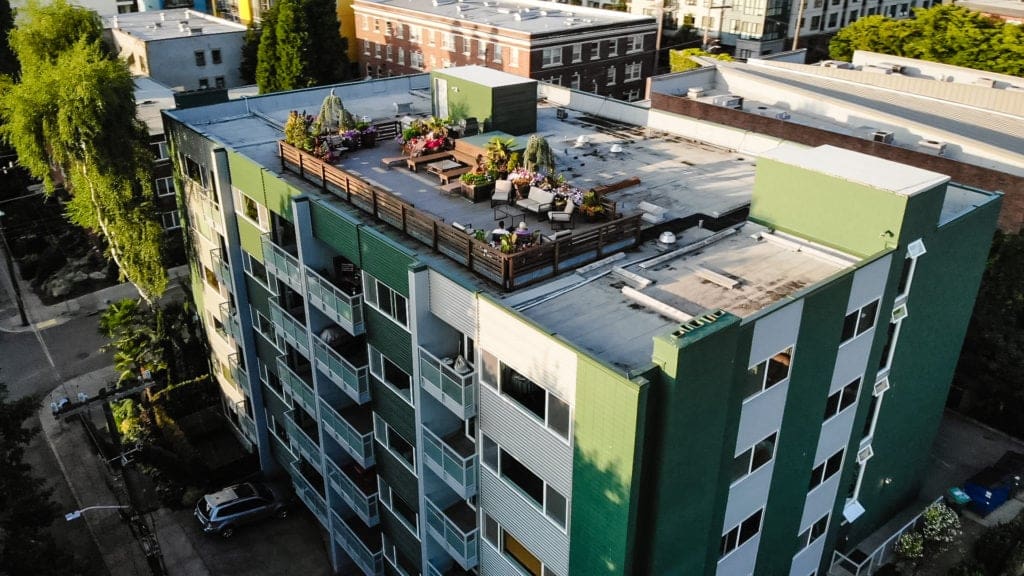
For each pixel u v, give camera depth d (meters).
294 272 25.47
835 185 20.88
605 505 16.41
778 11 95.69
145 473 34.38
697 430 16.11
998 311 33.56
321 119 30.88
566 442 16.95
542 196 23.86
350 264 25.53
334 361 24.53
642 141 32.78
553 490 17.94
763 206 22.98
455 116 33.94
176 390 38.44
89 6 94.81
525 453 18.33
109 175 38.12
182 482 34.00
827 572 25.83
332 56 74.19
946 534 26.69
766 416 18.86
